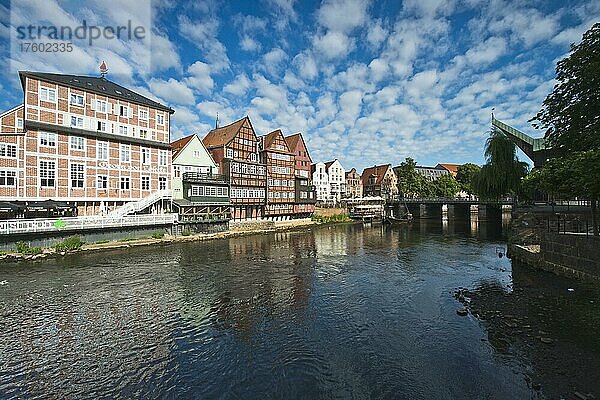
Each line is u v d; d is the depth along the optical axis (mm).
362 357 9641
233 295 15852
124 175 34156
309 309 13867
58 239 25656
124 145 34281
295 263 23656
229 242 34469
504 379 8211
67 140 30172
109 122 33406
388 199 77688
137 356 9875
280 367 9172
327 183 85500
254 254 27344
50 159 29125
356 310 13664
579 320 11383
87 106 31859
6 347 10430
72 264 21938
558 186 15961
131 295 15688
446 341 10445
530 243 22484
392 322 12258
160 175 37375
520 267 19766
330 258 25734
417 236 40281
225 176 45000
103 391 8164
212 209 43312
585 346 9625
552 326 11047
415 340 10641
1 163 26719
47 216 29078
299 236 40844
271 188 53406
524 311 12516
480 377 8367
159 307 14094
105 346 10508
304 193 61250
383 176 96125
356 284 17812
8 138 27078
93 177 31781
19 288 16656
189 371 9031
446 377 8453
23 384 8469
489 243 33281
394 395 7777
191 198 40250
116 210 31734
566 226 21328
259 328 11891
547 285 15508
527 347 9711
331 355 9805
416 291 16312
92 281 18031
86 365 9367
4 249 22828
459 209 69250
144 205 34125
